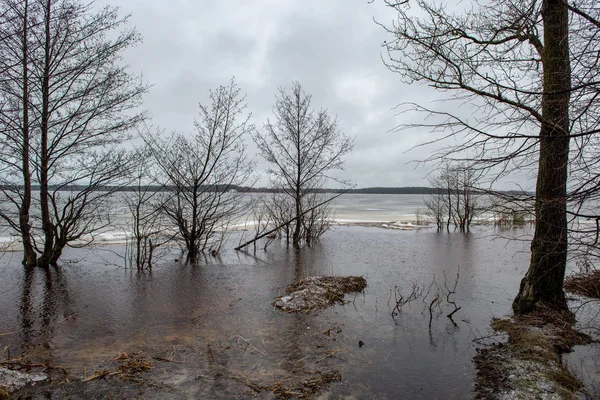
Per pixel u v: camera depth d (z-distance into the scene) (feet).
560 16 16.34
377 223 84.12
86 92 30.37
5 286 27.63
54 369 14.64
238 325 19.77
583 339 17.06
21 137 29.50
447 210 79.30
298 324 19.86
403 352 16.48
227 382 13.79
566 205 14.03
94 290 26.71
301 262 37.42
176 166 37.63
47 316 21.17
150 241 34.94
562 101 13.09
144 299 24.56
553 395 12.45
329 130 47.65
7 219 31.35
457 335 18.33
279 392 13.14
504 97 15.33
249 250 45.16
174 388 13.29
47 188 32.71
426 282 28.86
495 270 33.40
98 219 38.19
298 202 48.67
